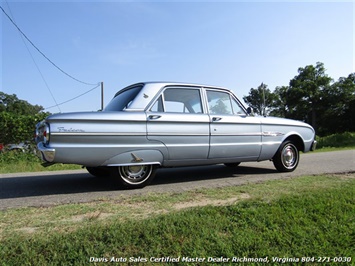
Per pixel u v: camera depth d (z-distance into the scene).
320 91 49.69
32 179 5.41
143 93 4.34
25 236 2.35
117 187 4.44
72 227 2.55
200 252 2.14
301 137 5.91
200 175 5.57
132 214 2.92
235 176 5.37
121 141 4.03
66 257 2.07
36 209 3.17
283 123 5.70
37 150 4.05
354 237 2.38
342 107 48.50
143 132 4.16
